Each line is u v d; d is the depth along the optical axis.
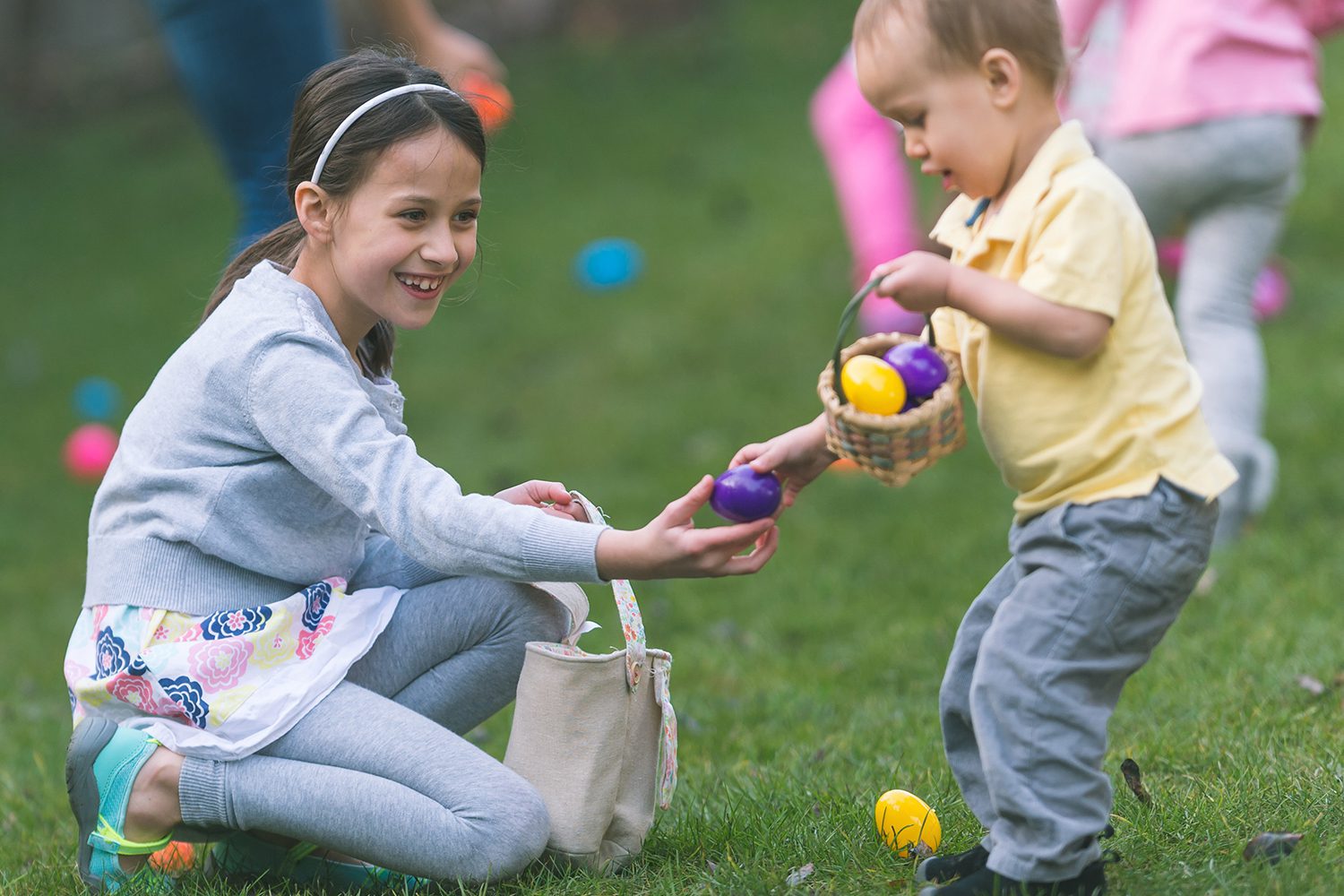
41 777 5.43
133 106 19.89
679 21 19.56
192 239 15.36
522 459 10.06
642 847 3.86
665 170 15.12
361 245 3.70
